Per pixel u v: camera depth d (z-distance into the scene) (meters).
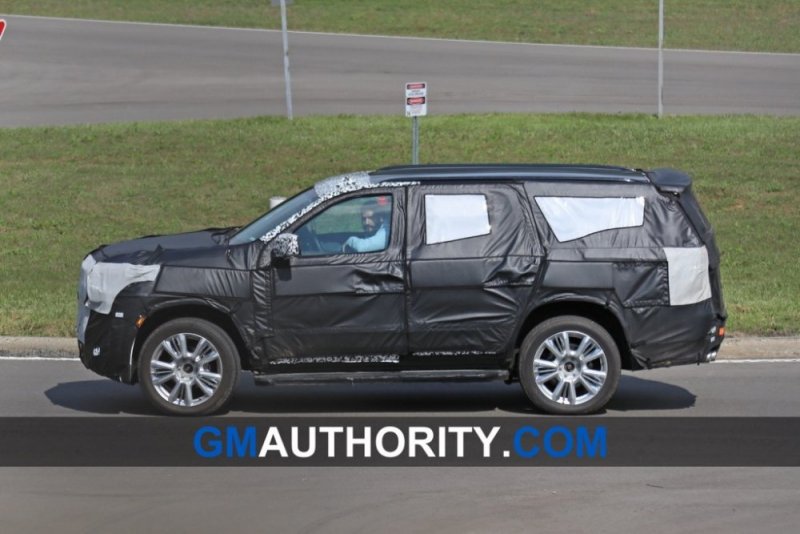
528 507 19.92
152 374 26.09
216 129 66.38
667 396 28.34
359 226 26.47
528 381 26.30
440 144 62.22
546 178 26.78
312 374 26.27
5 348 33.12
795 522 19.14
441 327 26.17
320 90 79.31
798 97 75.56
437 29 103.19
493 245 26.30
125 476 21.72
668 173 27.59
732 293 40.16
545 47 95.06
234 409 27.17
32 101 77.25
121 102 76.44
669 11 108.88
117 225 51.38
